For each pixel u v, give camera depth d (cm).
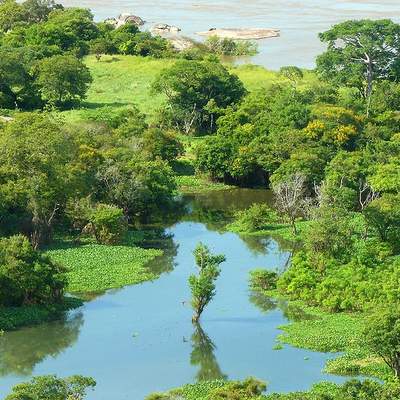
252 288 15838
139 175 19600
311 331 13888
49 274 14862
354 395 10694
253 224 19088
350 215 18325
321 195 18712
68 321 14525
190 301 14788
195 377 12662
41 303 14825
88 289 15762
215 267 14912
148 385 12438
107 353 13438
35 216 17338
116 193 19225
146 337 13962
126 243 18162
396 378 12088
